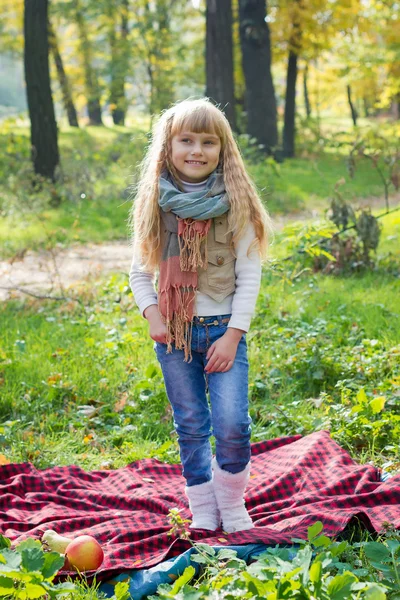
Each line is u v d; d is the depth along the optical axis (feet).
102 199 54.90
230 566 8.91
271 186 59.26
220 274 10.40
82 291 27.84
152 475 13.88
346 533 10.51
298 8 84.17
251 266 10.50
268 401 17.04
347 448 14.55
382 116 151.43
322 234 24.14
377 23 96.27
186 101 10.75
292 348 19.57
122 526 11.26
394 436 14.51
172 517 10.05
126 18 113.60
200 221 10.25
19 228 45.80
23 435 15.67
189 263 10.21
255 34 78.28
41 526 11.18
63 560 8.58
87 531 10.98
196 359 10.66
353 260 29.48
